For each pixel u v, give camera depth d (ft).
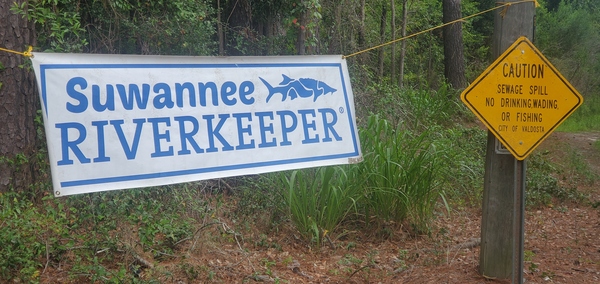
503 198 17.94
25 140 21.45
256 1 36.73
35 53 14.55
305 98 18.11
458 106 46.24
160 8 29.27
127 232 19.53
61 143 14.74
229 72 17.04
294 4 34.86
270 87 17.58
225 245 21.39
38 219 19.20
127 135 15.52
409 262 21.18
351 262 20.90
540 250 22.98
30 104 21.63
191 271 18.01
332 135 18.45
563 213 30.42
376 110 35.40
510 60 16.89
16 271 16.66
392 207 24.11
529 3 17.20
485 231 18.24
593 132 69.56
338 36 41.86
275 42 37.04
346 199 22.97
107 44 28.60
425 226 24.43
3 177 20.72
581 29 104.42
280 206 23.63
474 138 40.91
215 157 16.65
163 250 19.88
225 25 34.71
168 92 16.15
